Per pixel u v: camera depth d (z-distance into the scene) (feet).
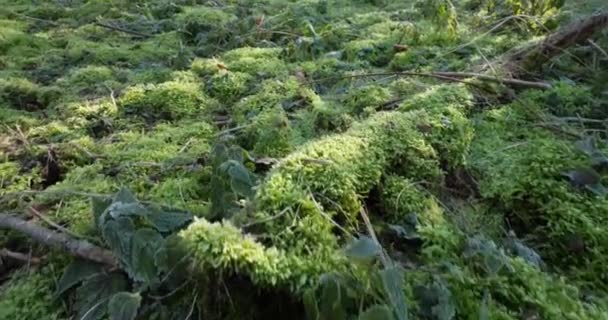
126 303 3.38
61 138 6.83
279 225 3.66
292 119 6.86
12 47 11.00
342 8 13.34
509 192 4.83
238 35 11.10
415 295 3.53
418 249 4.24
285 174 4.19
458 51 8.78
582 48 7.77
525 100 6.59
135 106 7.67
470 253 3.88
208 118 7.35
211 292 3.45
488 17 10.39
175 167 5.74
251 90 8.13
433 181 5.02
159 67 9.61
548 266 4.29
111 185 5.44
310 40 9.74
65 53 10.62
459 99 6.10
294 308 3.47
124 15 13.46
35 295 4.17
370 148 4.84
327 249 3.52
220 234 3.23
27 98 8.40
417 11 11.39
